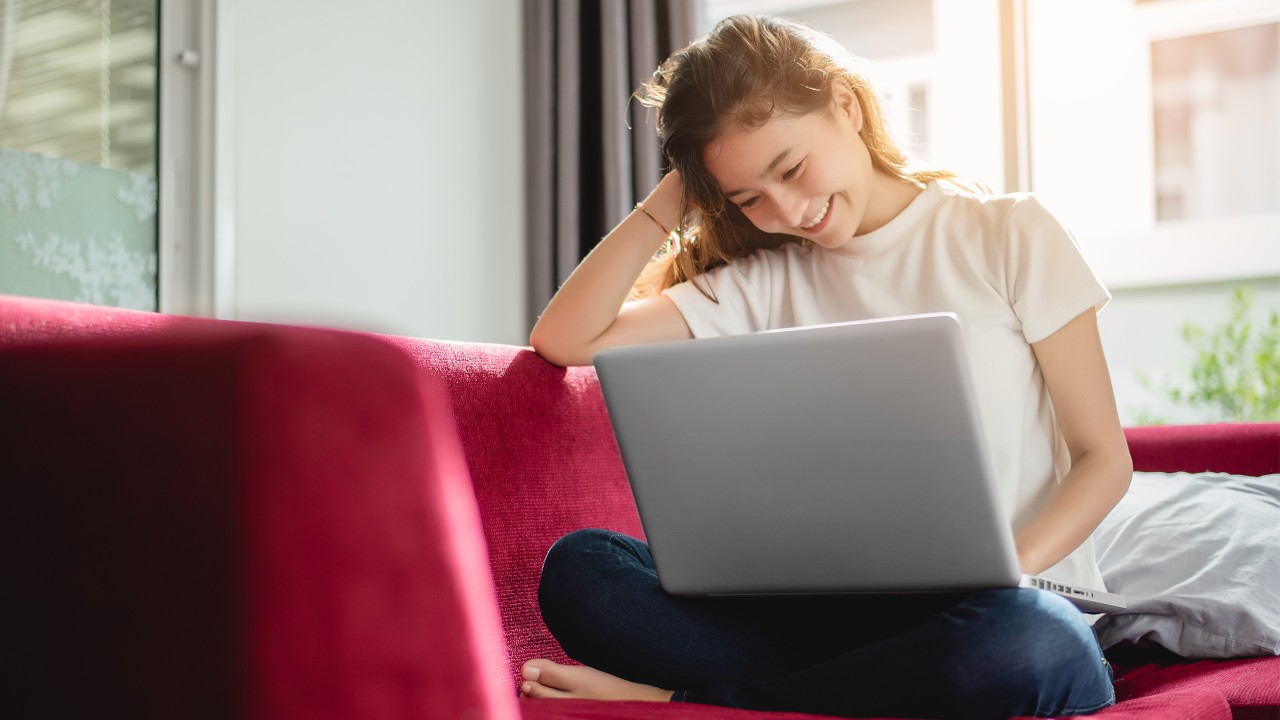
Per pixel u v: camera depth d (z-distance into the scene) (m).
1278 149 3.11
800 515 0.90
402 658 0.52
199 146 2.57
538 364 1.33
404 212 3.03
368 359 0.55
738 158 1.21
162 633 0.54
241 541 0.52
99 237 2.42
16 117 2.27
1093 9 3.23
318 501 0.51
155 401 0.56
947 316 0.80
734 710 0.84
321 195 2.81
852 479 0.87
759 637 1.00
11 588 0.60
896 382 0.83
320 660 0.50
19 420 0.61
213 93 2.58
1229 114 3.16
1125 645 1.30
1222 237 3.08
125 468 0.56
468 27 3.24
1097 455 1.11
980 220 1.27
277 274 2.70
